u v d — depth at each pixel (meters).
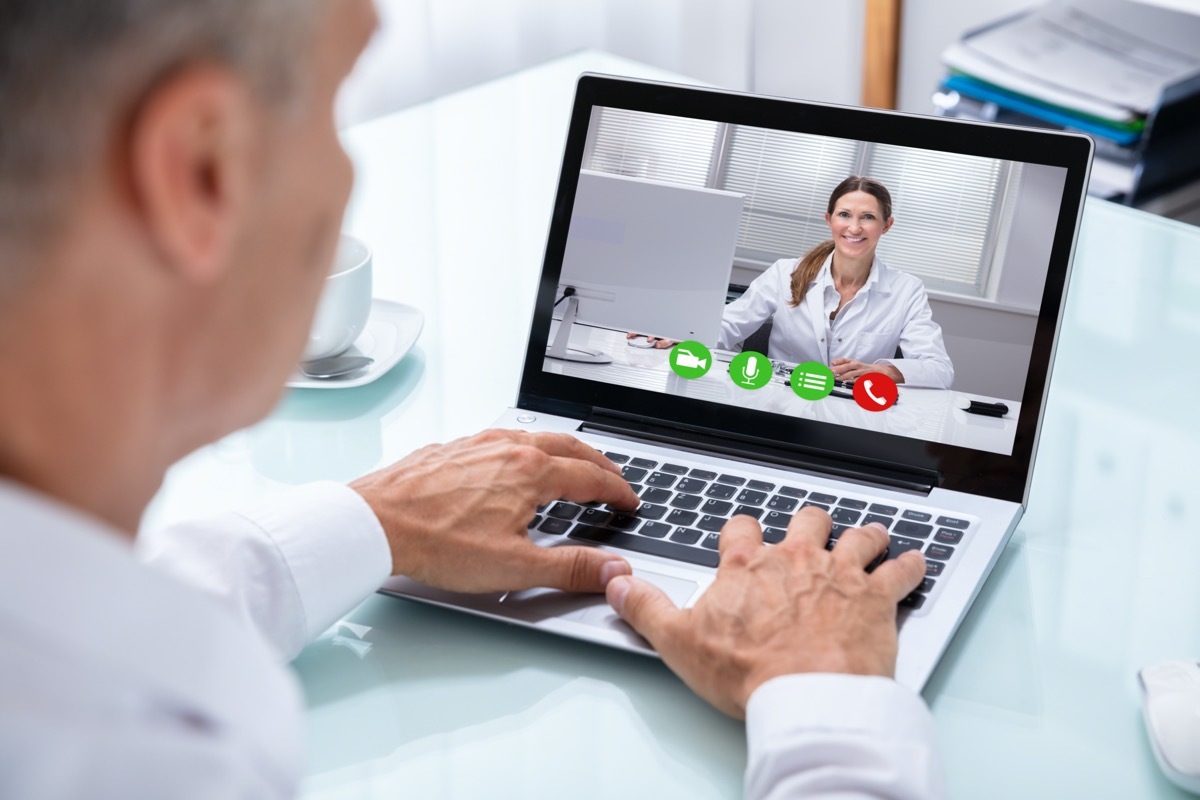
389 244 1.14
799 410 0.83
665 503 0.77
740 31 2.84
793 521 0.70
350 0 0.35
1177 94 2.06
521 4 2.49
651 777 0.57
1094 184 2.12
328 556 0.63
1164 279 1.05
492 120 1.36
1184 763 0.55
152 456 0.35
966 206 0.80
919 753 0.51
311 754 0.58
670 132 0.87
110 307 0.31
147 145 0.29
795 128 0.85
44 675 0.28
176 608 0.32
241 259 0.34
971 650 0.66
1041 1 2.60
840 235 0.83
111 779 0.29
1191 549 0.74
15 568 0.28
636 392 0.87
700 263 0.86
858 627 0.60
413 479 0.69
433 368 0.95
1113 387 0.91
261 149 0.32
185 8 0.28
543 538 0.73
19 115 0.27
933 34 2.82
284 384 0.39
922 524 0.74
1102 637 0.67
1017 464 0.77
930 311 0.81
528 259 1.12
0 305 0.29
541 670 0.64
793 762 0.51
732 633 0.59
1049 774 0.57
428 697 0.62
